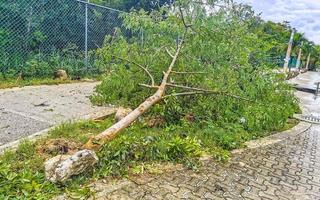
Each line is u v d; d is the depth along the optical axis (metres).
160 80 5.21
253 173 3.65
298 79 23.31
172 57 5.11
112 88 5.51
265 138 5.23
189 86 5.17
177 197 2.85
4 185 2.59
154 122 4.73
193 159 3.72
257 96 5.49
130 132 4.11
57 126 4.08
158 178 3.19
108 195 2.74
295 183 3.52
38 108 4.99
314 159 4.45
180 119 4.89
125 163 3.33
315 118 7.51
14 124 4.12
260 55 6.08
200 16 5.13
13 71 6.99
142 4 12.38
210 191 3.05
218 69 5.09
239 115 5.38
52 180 2.73
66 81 7.56
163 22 5.22
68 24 8.44
